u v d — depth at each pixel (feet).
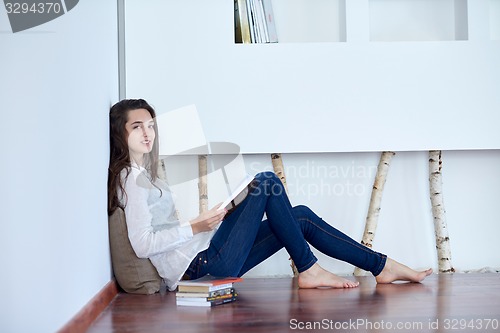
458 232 12.47
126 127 9.37
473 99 11.72
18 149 4.87
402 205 12.39
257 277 12.07
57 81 6.04
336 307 8.07
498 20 12.43
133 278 9.36
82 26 7.45
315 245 10.11
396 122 11.65
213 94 11.51
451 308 7.91
